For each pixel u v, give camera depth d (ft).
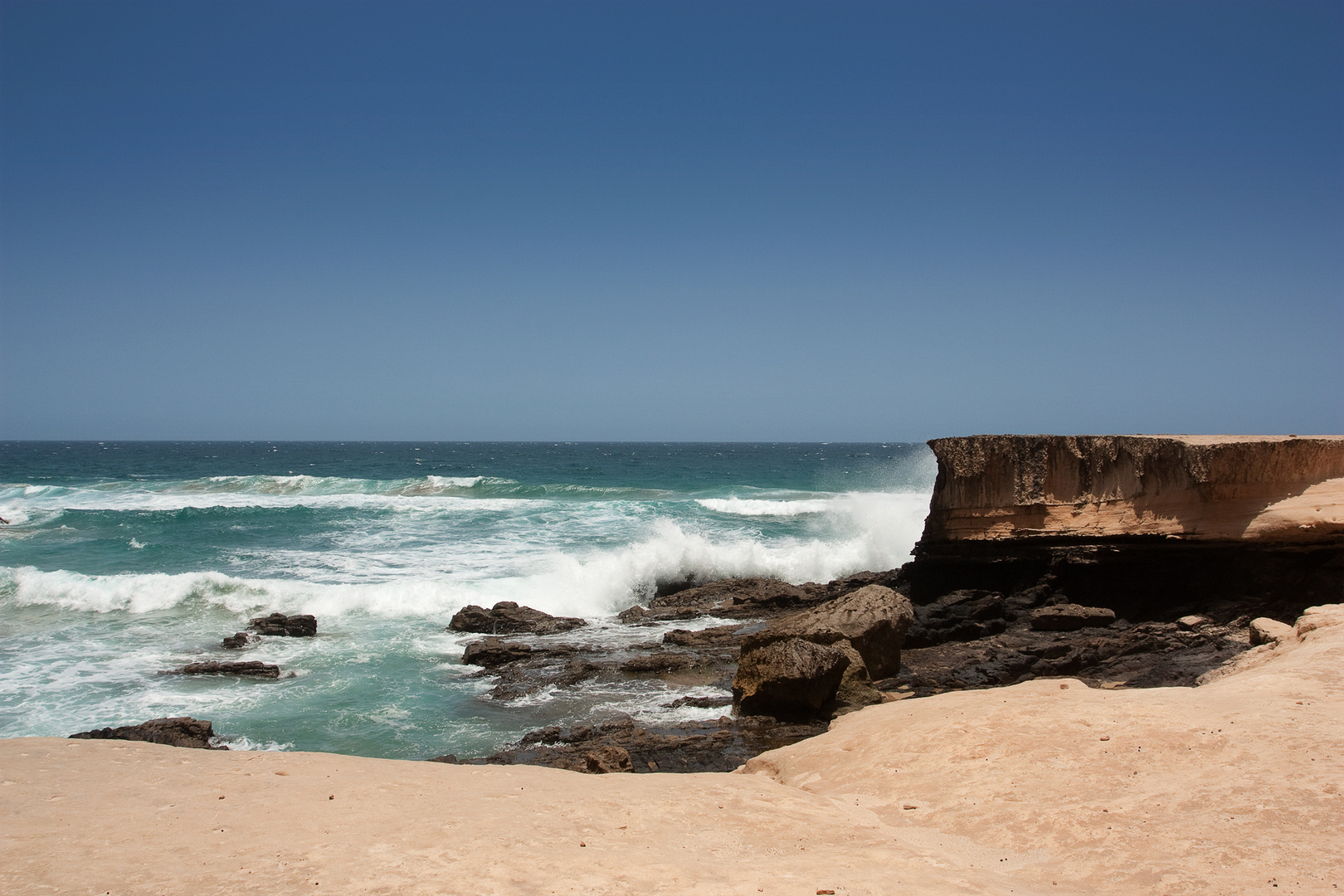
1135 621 62.85
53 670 57.26
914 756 27.50
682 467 321.52
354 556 94.43
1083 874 19.01
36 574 76.43
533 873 17.83
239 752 28.60
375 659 61.16
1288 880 17.58
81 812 21.42
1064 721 28.37
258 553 96.07
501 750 43.68
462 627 69.00
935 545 71.61
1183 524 62.08
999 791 23.99
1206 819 20.68
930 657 60.39
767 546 95.61
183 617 70.85
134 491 163.12
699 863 19.08
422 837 19.95
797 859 19.67
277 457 408.05
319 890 16.78
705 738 44.24
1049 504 67.10
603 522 117.60
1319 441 60.49
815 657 47.88
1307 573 57.93
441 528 112.06
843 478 249.96
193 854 18.69
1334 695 28.48
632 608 76.38
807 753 30.81
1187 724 26.68
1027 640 60.85
